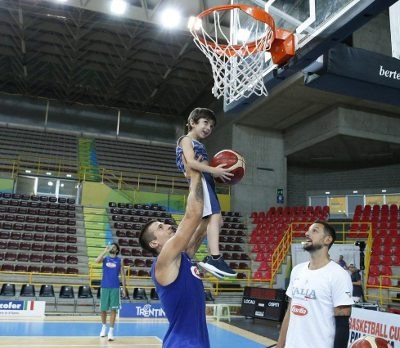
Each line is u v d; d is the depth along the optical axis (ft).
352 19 12.08
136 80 80.18
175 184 75.97
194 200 7.02
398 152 62.64
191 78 75.97
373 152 63.72
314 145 63.05
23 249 49.26
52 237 52.34
